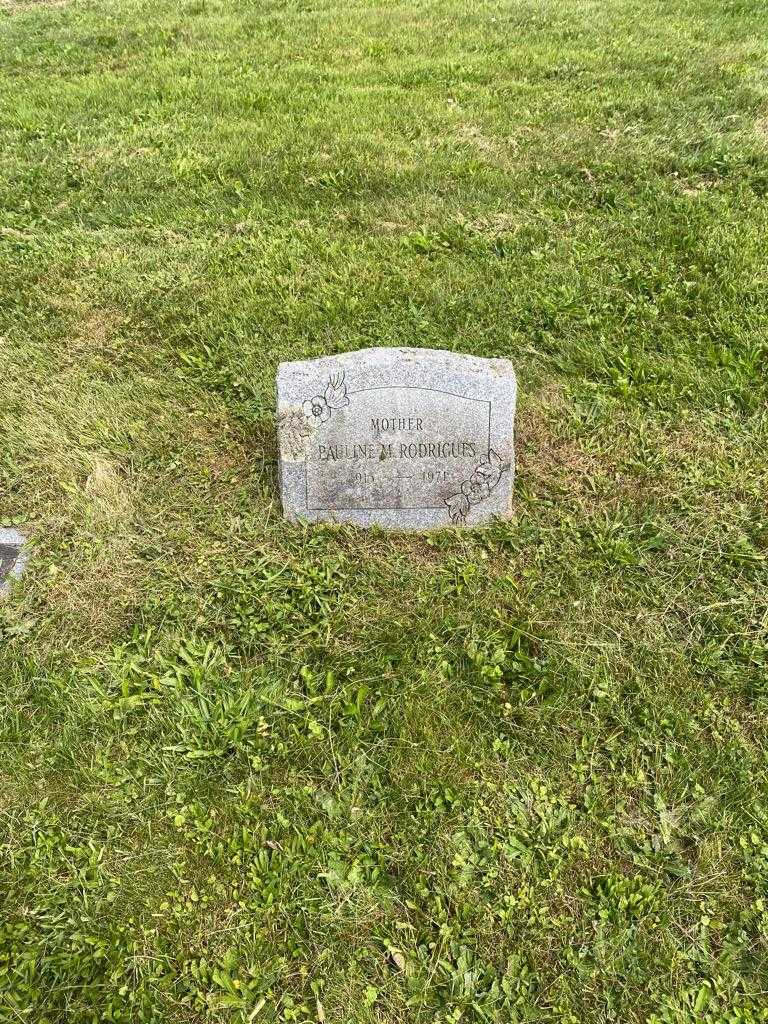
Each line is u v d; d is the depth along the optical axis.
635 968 1.31
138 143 3.82
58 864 1.42
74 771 1.54
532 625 1.79
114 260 2.99
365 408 1.90
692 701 1.67
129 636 1.79
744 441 2.21
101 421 2.30
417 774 1.54
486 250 2.97
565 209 3.22
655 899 1.38
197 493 2.12
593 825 1.48
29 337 2.67
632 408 2.33
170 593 1.86
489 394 1.89
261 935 1.34
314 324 2.63
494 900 1.39
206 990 1.29
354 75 4.58
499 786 1.54
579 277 2.80
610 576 1.91
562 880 1.41
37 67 4.95
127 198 3.40
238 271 2.91
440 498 2.01
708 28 5.21
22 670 1.71
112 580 1.90
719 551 1.94
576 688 1.69
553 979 1.30
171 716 1.62
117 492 2.10
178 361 2.55
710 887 1.41
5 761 1.56
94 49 5.21
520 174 3.44
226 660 1.74
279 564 1.93
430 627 1.79
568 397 2.38
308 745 1.58
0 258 3.03
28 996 1.26
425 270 2.87
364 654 1.75
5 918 1.35
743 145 3.58
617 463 2.18
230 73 4.70
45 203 3.39
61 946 1.33
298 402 1.89
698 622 1.82
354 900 1.38
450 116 3.98
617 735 1.62
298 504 2.01
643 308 2.64
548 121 3.90
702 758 1.57
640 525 2.02
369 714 1.64
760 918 1.37
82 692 1.66
